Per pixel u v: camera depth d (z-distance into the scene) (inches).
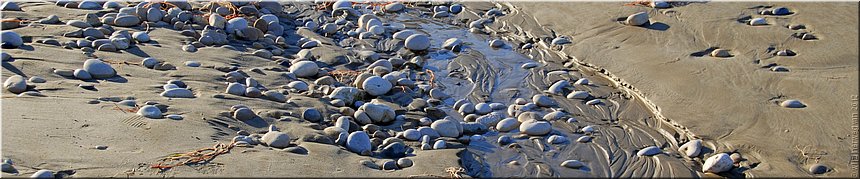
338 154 171.9
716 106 213.2
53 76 206.1
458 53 275.6
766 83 223.0
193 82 217.2
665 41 265.4
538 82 246.5
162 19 281.7
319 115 199.8
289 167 160.2
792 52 242.8
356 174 161.9
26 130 161.6
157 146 162.6
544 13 312.8
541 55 273.0
